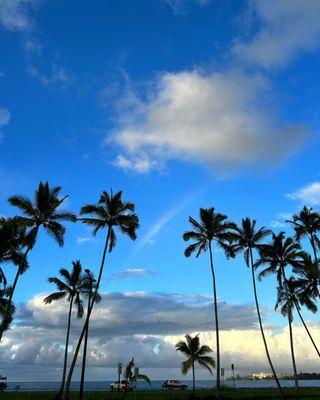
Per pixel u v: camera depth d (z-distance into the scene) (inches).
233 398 1940.2
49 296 2304.4
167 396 2087.8
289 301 2345.0
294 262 2287.2
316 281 2317.9
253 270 2282.2
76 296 2349.9
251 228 2306.8
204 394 2196.1
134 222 1871.3
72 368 1769.2
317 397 1971.0
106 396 2082.9
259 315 2235.5
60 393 1872.5
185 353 2287.2
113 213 1884.8
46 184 1753.2
